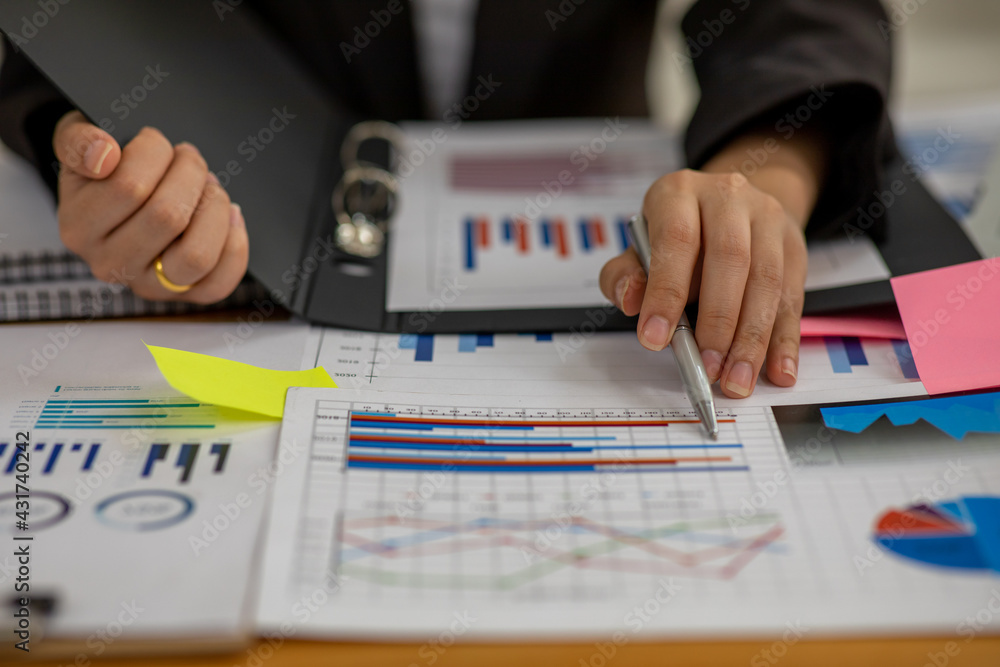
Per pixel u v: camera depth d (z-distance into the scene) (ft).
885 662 0.89
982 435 1.18
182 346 1.43
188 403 1.28
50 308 1.53
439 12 2.68
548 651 0.90
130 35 1.47
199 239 1.36
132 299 1.55
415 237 1.83
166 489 1.08
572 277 1.68
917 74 4.30
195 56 1.68
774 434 1.20
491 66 2.56
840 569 0.97
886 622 0.90
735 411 1.26
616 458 1.16
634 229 1.49
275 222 1.61
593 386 1.33
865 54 1.75
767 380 1.33
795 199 1.60
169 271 1.37
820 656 0.89
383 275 1.67
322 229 1.75
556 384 1.34
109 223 1.34
